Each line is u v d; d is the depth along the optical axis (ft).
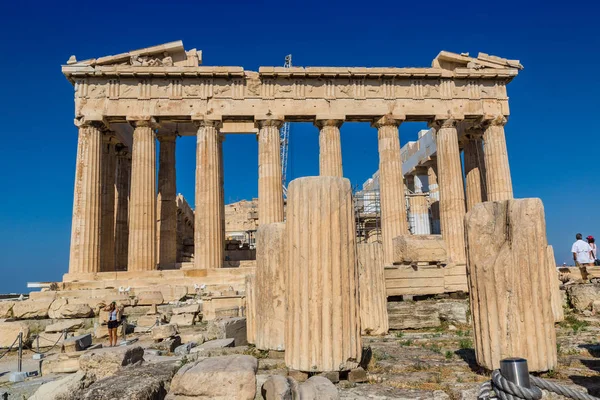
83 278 87.30
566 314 51.49
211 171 95.04
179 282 85.97
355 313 24.86
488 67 104.32
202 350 35.83
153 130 97.55
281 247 32.99
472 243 25.05
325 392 19.53
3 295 90.89
